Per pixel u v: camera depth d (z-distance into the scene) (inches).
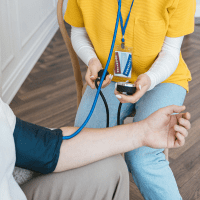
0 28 85.6
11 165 20.0
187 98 94.7
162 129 24.0
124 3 43.4
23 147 22.4
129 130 24.4
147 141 24.0
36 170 23.0
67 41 57.2
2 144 19.1
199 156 70.4
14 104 91.6
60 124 82.4
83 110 50.1
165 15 42.3
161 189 40.2
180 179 63.3
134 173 41.7
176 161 68.6
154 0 41.8
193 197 59.0
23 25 106.6
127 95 36.9
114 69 49.2
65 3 135.9
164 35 44.8
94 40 49.0
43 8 135.4
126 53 46.2
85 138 24.1
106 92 50.7
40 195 21.8
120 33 45.7
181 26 44.0
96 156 23.3
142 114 44.3
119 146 23.7
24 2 107.1
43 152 22.8
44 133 23.6
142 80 39.9
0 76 81.6
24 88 100.9
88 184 21.6
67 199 21.9
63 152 23.3
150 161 40.5
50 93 97.9
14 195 19.2
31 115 86.1
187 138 76.4
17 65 101.2
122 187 22.2
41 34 131.6
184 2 41.8
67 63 120.6
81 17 50.7
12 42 95.4
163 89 46.8
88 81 43.6
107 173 21.7
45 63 120.0
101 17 45.8
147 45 45.2
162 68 43.6
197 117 85.1
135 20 43.7
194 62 121.8
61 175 22.2
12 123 22.5
